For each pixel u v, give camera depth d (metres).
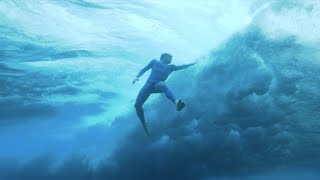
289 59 12.05
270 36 11.46
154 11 11.55
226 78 13.93
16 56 14.46
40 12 11.45
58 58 14.91
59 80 17.47
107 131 25.50
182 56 14.94
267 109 14.64
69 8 11.35
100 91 19.39
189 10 11.41
